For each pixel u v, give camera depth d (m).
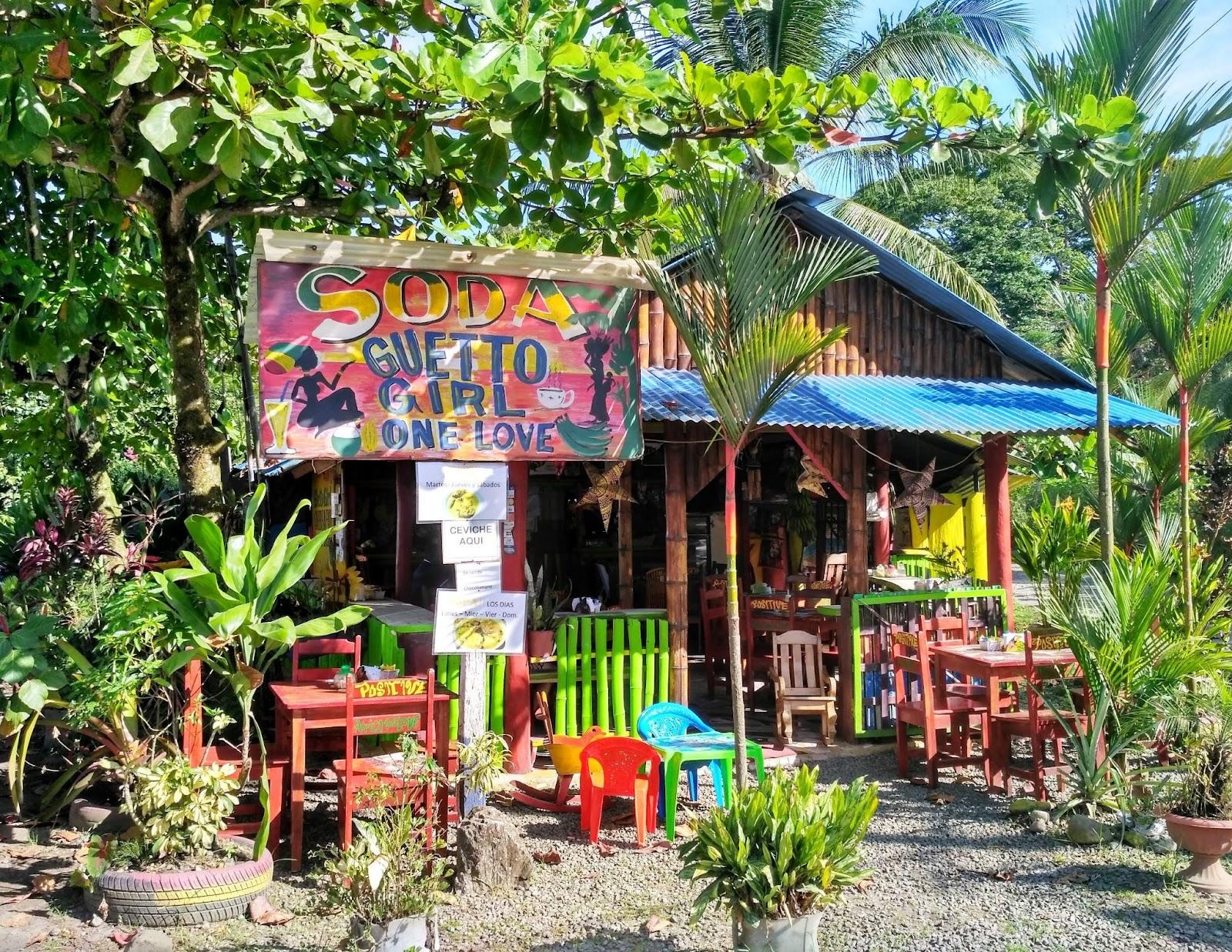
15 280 8.10
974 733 9.30
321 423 6.96
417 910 5.17
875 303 11.53
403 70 6.57
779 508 14.68
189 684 6.56
